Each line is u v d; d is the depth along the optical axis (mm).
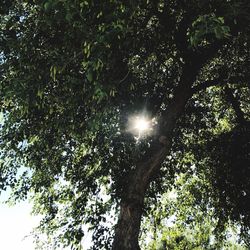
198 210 19188
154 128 13930
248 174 16953
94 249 14789
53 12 8961
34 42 10000
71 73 9898
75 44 9414
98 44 7961
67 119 11500
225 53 13484
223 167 17516
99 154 14992
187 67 13414
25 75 9555
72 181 15500
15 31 10555
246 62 13953
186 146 16922
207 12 8875
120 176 14758
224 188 17609
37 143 13688
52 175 15406
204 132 17484
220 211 18312
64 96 10383
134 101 12953
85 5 8195
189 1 9789
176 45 12805
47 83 9875
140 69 13352
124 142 14305
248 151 16969
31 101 9391
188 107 16297
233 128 17328
